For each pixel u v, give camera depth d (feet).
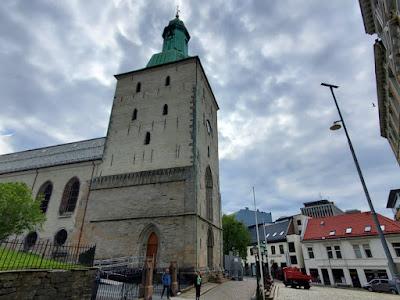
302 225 171.94
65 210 91.66
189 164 80.18
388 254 41.96
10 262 33.73
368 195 46.96
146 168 84.38
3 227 56.59
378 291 101.30
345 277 134.51
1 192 58.54
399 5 47.75
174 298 49.73
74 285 35.22
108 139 95.76
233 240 171.12
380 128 115.85
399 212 154.40
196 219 70.95
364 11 75.05
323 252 147.33
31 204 62.49
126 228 75.97
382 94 94.02
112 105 103.86
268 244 193.06
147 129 92.84
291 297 60.95
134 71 109.60
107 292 48.24
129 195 81.05
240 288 67.26
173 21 132.36
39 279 29.78
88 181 91.04
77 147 116.57
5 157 135.95
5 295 25.43
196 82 97.96
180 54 117.70
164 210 74.74
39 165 109.29
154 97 99.96
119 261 70.54
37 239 87.56
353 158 50.47
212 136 113.39
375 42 75.20
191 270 64.49
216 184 107.65
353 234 137.59
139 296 45.70
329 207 278.46
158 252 69.77
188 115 90.22
